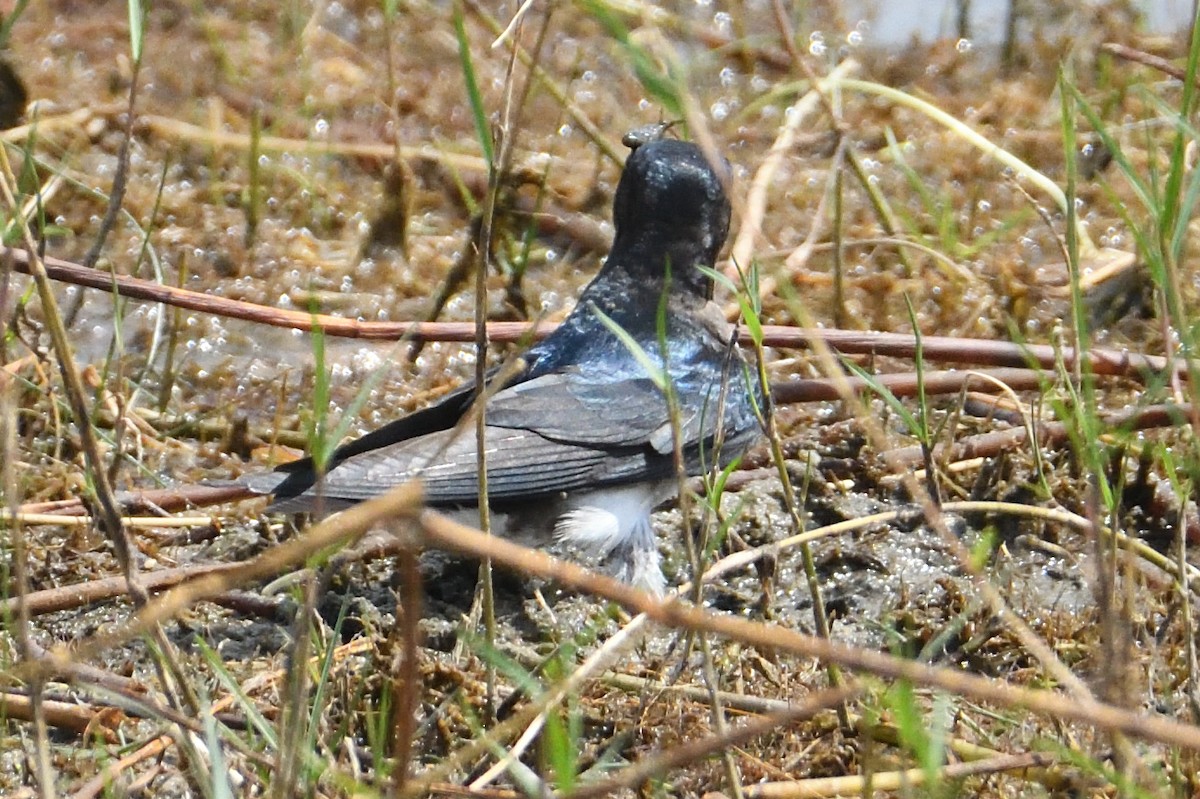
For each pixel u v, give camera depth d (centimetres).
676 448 795
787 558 1052
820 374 1259
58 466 1084
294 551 502
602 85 1670
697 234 1077
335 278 1401
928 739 541
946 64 1717
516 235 1455
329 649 744
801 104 1334
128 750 806
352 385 1286
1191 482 861
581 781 763
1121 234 1453
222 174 1509
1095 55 1694
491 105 1608
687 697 862
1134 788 625
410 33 1730
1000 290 1340
